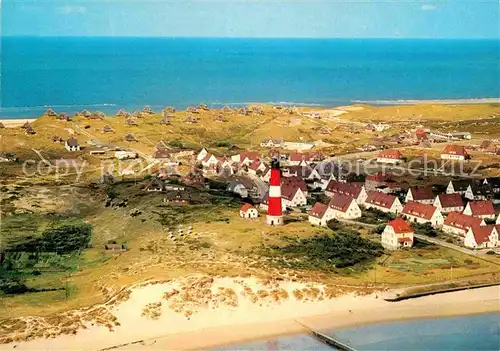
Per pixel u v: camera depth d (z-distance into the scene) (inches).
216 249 5940.0
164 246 6092.5
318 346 4505.4
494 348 4404.5
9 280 5492.1
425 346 4448.8
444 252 6077.8
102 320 4699.8
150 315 4761.3
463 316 4869.6
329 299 5054.1
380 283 5334.6
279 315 4881.9
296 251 5935.0
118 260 5821.9
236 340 4576.8
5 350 4350.4
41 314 4798.2
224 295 4970.5
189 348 4468.5
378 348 4421.8
